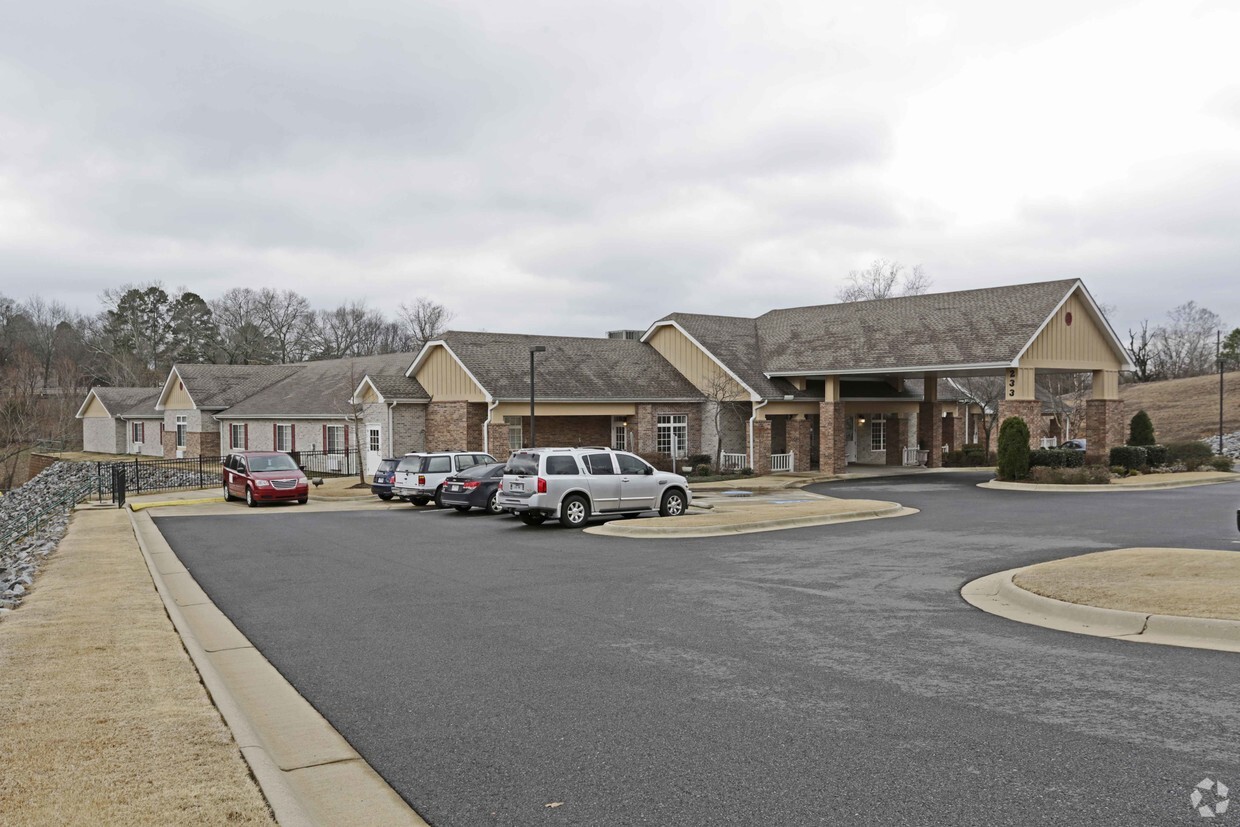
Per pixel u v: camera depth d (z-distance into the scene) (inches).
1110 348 1519.4
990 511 944.9
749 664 345.1
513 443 1513.3
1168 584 448.8
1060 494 1162.6
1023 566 580.1
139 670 327.0
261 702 310.0
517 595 500.7
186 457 2135.8
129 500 1294.3
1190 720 269.7
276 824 195.9
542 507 859.4
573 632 405.1
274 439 1904.5
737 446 1664.6
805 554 650.2
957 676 324.2
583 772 238.4
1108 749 246.7
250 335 3730.3
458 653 370.6
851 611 446.0
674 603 470.9
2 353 3545.8
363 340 4232.3
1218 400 2950.3
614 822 207.5
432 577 571.5
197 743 246.8
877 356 1505.9
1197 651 353.7
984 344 1396.4
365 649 382.6
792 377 1617.9
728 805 215.0
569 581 545.6
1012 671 329.7
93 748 242.5
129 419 2460.6
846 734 263.1
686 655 360.5
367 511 1107.9
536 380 1494.8
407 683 328.2
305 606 484.4
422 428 1574.8
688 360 1712.6
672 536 775.7
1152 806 209.3
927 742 255.0
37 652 355.9
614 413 1571.1
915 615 435.2
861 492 1241.4
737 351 1679.4
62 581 560.1
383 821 212.8
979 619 424.5
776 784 227.0
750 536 764.6
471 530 857.5
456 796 225.8
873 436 1828.2
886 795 218.7
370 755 256.1
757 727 271.0
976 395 2020.2
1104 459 1507.1
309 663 361.4
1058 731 262.4
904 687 310.8
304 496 1213.7
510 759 249.4
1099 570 501.0
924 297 1652.3
